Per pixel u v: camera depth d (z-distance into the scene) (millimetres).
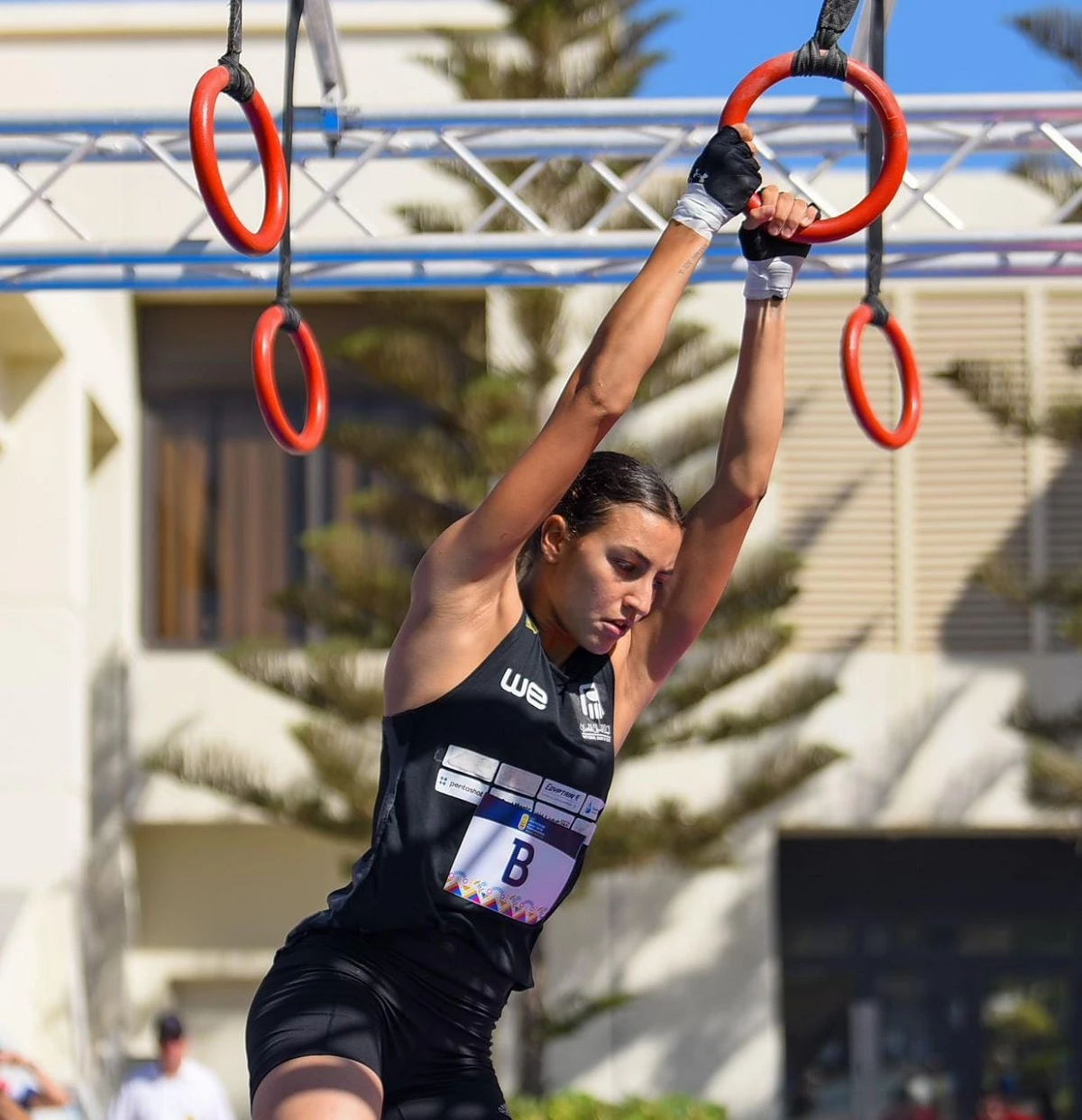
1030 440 17641
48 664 16953
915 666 18406
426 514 16391
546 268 8641
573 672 3961
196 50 18797
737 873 18203
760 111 8188
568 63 16328
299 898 18922
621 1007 18078
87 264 8391
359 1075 3594
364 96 18672
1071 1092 18641
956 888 19031
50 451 17109
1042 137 8273
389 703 3895
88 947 17453
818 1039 18828
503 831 3812
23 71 18797
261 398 5145
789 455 18734
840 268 8484
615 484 3848
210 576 19359
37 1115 12531
